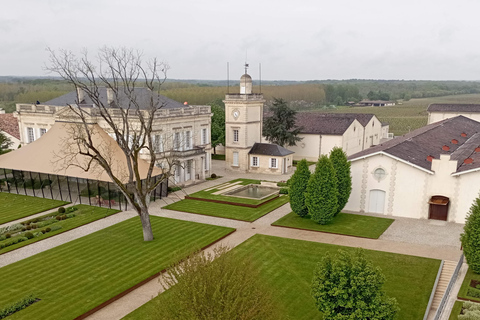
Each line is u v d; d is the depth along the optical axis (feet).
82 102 195.42
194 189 185.98
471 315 75.20
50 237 124.26
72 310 82.53
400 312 82.43
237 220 142.10
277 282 95.71
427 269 101.40
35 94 520.83
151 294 90.38
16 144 249.75
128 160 118.93
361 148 292.40
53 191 169.78
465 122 248.11
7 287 92.27
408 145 161.68
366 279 67.36
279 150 222.48
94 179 154.71
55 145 174.91
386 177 146.82
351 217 146.00
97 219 141.38
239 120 224.12
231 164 232.73
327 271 71.77
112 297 87.51
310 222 139.74
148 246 116.67
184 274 61.31
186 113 191.72
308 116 281.54
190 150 191.31
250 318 56.34
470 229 95.96
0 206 156.87
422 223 138.82
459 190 137.08
